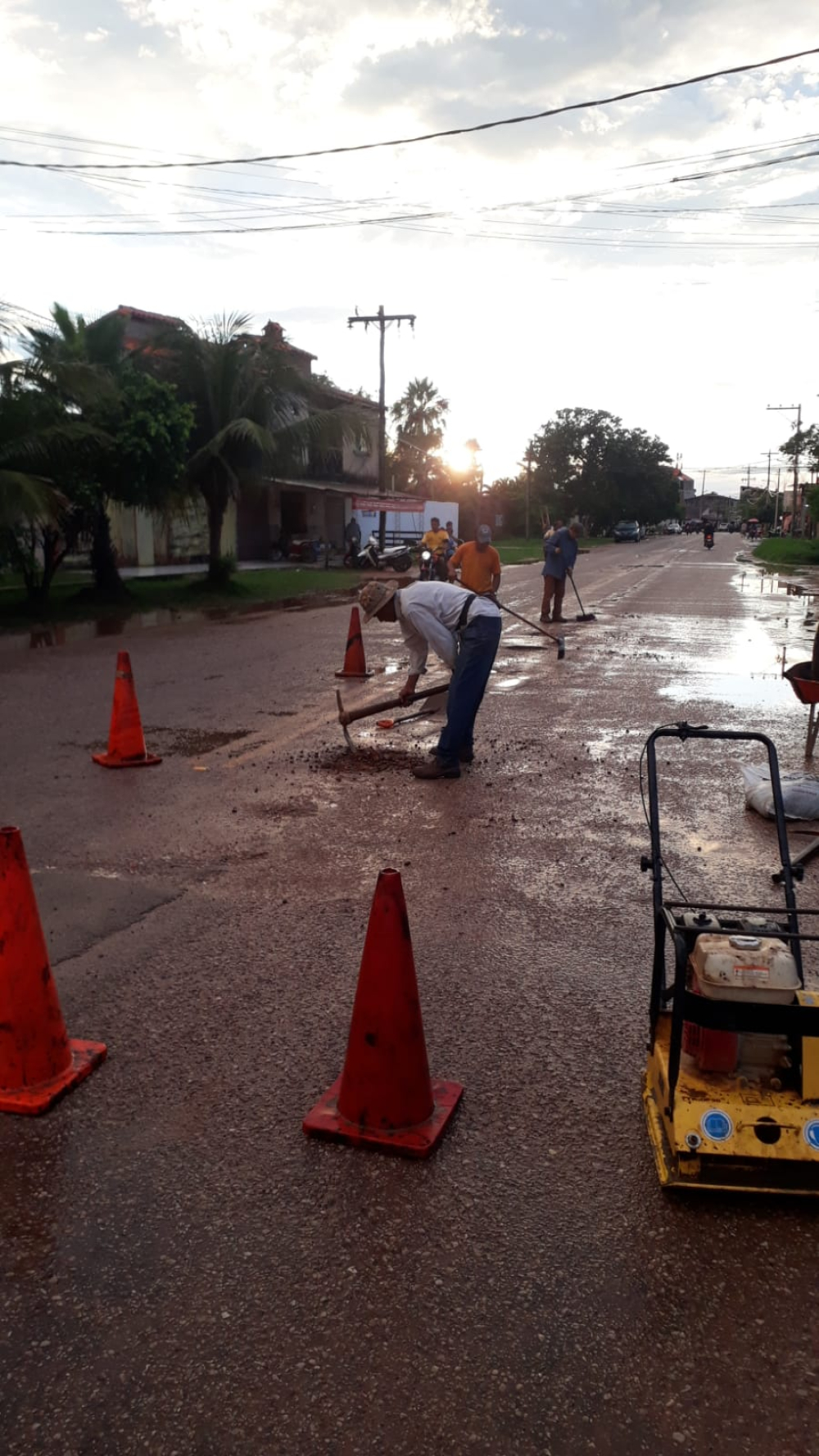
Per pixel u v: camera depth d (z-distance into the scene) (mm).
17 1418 1990
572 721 8594
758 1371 2109
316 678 10805
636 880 4859
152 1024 3471
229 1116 2959
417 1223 2521
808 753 7328
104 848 5262
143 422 16219
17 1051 3027
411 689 7078
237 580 23938
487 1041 3383
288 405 20625
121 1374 2086
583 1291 2311
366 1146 2809
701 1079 2680
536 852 5258
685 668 11516
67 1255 2416
